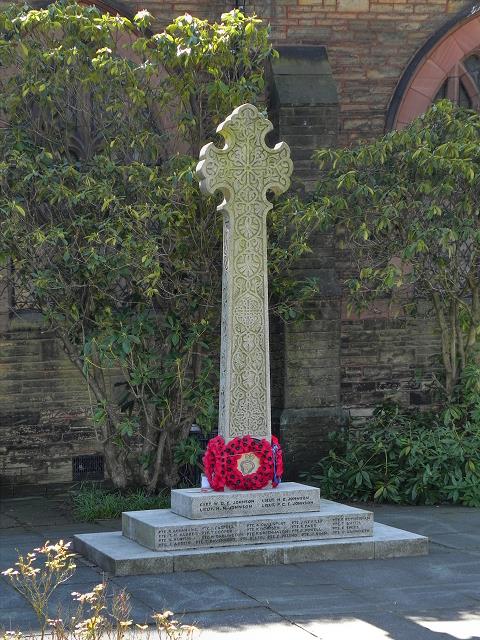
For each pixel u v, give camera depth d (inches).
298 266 443.5
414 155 404.5
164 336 413.1
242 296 326.0
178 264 398.3
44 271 383.6
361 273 414.0
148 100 408.8
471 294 456.1
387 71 476.7
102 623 211.2
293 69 453.7
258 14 461.1
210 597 265.4
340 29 470.6
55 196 379.2
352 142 474.3
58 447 446.6
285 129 442.9
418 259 419.5
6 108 402.3
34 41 399.5
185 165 398.3
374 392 478.6
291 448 444.1
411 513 394.3
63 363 446.0
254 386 325.7
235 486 317.7
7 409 440.5
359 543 309.6
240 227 326.0
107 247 394.0
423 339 482.6
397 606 258.4
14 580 283.4
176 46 398.6
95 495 406.3
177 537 300.5
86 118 416.5
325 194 431.8
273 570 294.8
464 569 298.2
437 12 480.7
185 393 395.5
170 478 415.2
